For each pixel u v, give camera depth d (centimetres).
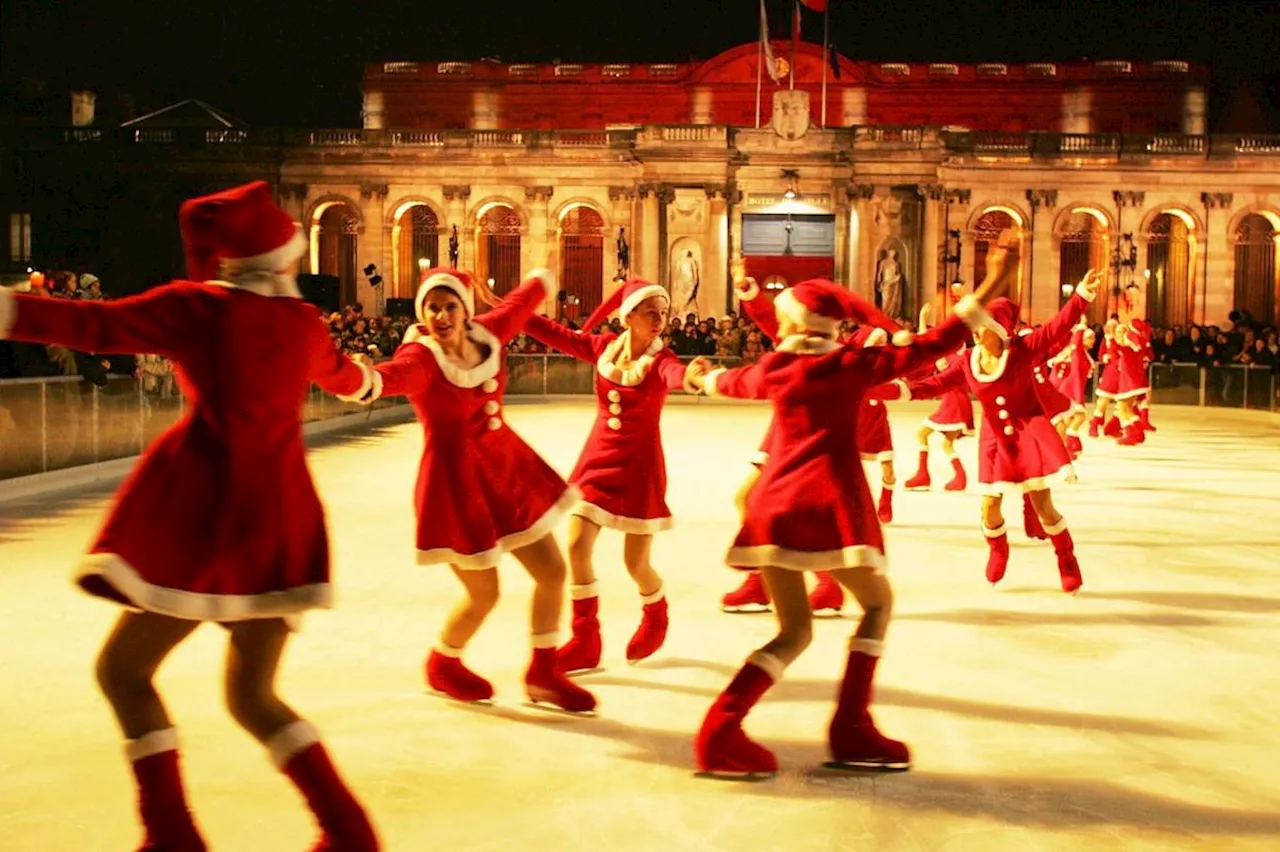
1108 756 651
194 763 617
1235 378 3447
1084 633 927
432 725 684
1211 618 980
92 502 1560
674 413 3481
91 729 673
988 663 837
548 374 4000
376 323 4184
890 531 1404
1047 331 1057
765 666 611
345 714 704
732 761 605
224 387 462
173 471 459
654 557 1227
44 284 1934
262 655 471
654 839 534
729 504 1596
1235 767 636
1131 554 1267
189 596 448
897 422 3123
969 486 1819
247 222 475
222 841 525
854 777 613
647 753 643
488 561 673
